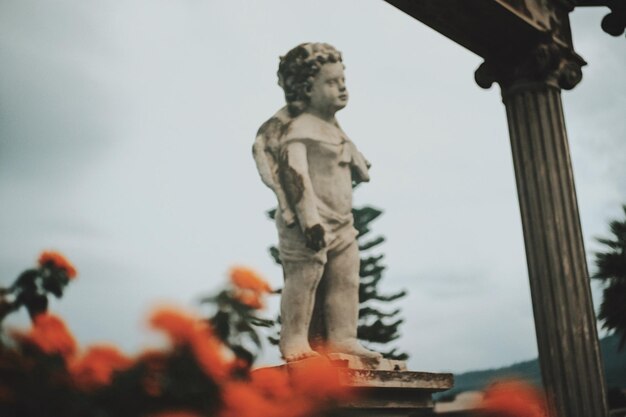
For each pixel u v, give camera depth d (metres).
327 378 2.03
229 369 1.91
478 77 6.90
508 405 2.10
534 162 6.50
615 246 8.21
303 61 6.39
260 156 6.19
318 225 5.79
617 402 6.45
